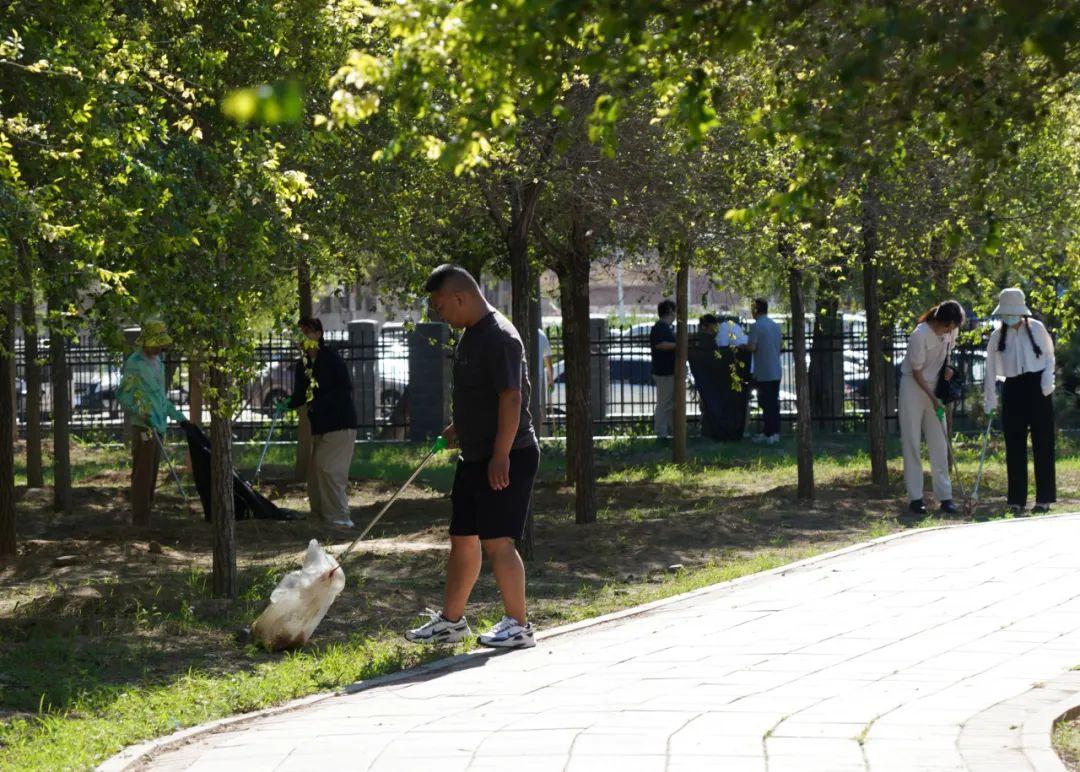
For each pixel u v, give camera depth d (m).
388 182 18.33
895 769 8.23
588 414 24.19
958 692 10.31
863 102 8.52
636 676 11.43
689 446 39.12
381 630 14.99
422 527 24.39
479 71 8.08
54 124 13.49
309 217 18.08
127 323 15.59
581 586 17.77
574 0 6.95
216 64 15.16
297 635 14.01
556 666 12.16
